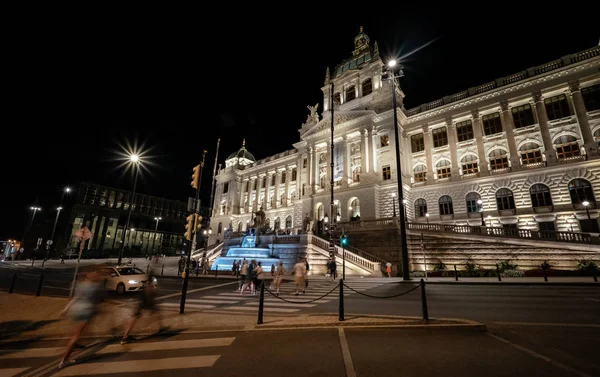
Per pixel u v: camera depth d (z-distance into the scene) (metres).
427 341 6.96
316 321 8.80
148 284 8.27
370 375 5.10
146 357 6.36
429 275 26.05
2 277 27.05
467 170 37.56
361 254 31.72
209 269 36.78
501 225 33.03
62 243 75.75
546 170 31.52
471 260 27.81
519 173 33.06
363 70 49.31
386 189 39.75
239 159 75.50
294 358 6.04
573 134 31.36
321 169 48.97
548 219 30.45
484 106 37.53
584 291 14.69
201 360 6.06
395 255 31.67
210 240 70.94
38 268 39.91
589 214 28.33
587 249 23.06
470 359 5.76
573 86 31.92
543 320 8.90
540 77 33.75
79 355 6.66
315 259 31.33
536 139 33.38
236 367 5.63
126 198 92.62
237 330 8.30
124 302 14.20
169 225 102.62
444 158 39.34
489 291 15.57
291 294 16.12
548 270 22.38
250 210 67.69
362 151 43.25
